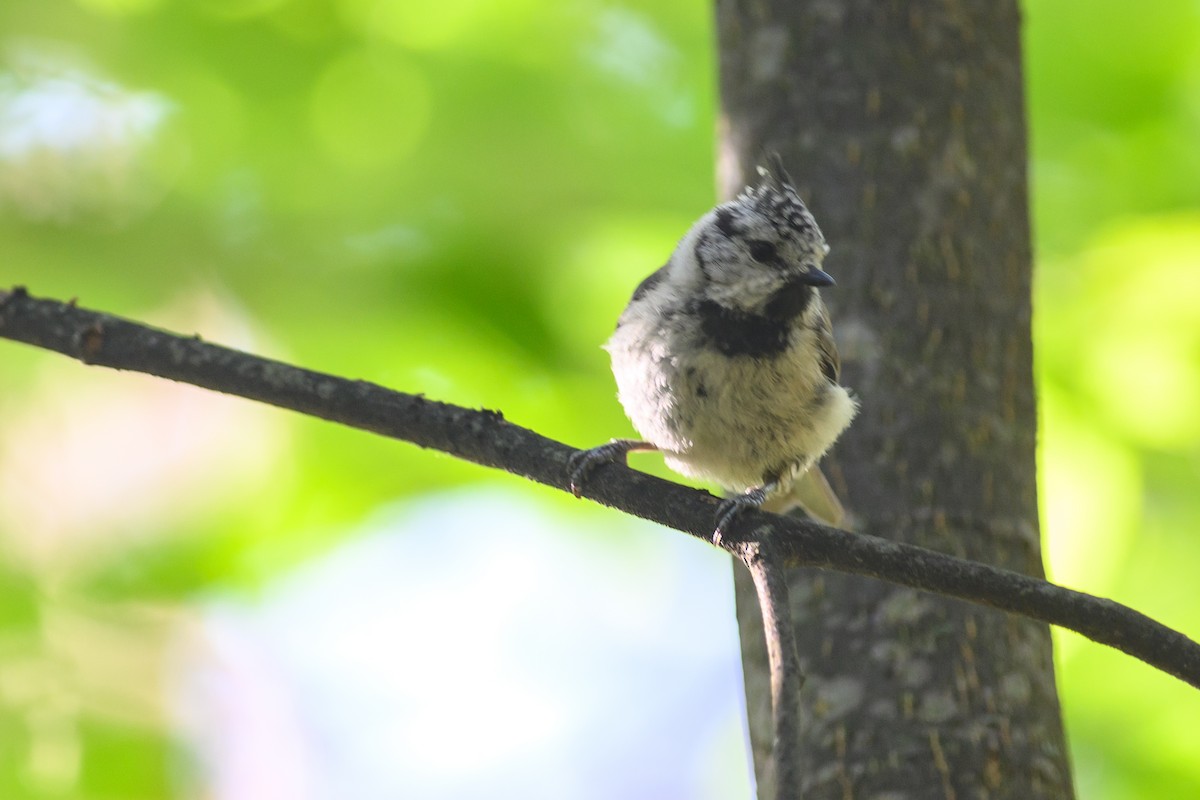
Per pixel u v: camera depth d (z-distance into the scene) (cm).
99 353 703
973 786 667
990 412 760
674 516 651
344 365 1158
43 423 1234
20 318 712
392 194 1139
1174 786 1102
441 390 1170
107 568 1216
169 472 1247
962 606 704
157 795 1184
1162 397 1112
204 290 1137
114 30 1139
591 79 1186
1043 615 595
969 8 831
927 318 772
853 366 771
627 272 1191
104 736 1166
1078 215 1169
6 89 1135
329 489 1235
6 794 1129
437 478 1222
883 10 826
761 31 848
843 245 793
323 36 1156
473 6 1187
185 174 1142
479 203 1138
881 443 754
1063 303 1153
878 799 668
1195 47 1168
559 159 1154
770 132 830
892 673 693
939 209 792
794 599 726
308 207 1138
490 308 1127
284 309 1130
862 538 614
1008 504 746
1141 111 1173
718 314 801
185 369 698
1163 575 1140
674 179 1163
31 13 1123
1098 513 1085
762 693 721
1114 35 1175
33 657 1169
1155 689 1112
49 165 1130
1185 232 1136
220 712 1372
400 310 1123
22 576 1184
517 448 687
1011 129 826
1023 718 688
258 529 1240
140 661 1203
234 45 1146
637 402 832
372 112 1161
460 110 1156
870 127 808
